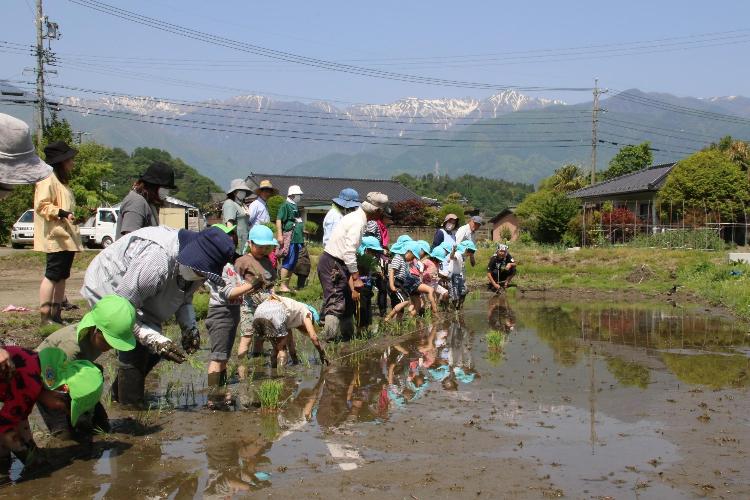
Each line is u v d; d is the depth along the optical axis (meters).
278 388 6.24
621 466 4.61
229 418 5.69
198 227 34.66
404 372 7.61
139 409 5.88
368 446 4.99
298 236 12.83
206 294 11.29
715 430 5.45
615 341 9.91
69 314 9.76
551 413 5.92
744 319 12.49
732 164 32.25
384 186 57.59
